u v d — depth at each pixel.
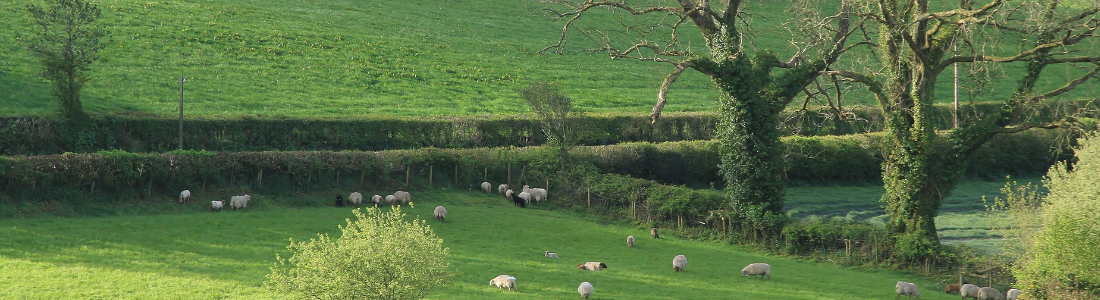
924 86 36.91
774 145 40.50
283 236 34.94
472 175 48.88
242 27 86.06
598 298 27.39
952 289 31.84
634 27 39.53
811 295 29.69
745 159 40.38
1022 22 33.94
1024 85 35.78
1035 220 28.77
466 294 27.09
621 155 50.69
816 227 38.09
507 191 46.53
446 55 87.75
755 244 39.81
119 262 29.17
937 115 70.38
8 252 29.28
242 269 29.28
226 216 37.81
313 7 98.75
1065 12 34.34
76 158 37.44
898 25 35.12
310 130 54.25
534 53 92.25
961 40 34.88
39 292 24.89
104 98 59.94
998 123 36.59
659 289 29.31
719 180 54.44
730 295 28.89
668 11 39.16
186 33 81.06
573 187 47.12
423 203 44.06
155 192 39.78
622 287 29.23
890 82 38.22
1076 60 34.44
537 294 27.52
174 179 40.25
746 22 40.53
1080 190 26.80
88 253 30.09
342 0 104.62
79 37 49.38
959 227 45.75
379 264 20.75
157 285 26.59
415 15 102.38
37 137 46.56
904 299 30.12
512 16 108.25
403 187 46.47
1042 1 34.50
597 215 44.91
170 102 62.09
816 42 38.28
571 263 33.53
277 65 76.81
